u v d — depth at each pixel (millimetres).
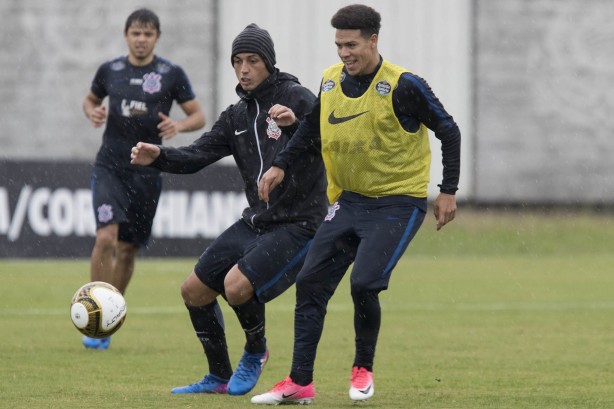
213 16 86250
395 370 29078
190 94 36000
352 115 23094
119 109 35031
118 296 24641
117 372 27922
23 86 85438
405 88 22797
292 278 24297
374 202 23422
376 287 22766
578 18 90062
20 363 29297
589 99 90312
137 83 35250
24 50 85312
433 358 31500
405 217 23281
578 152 90312
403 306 47000
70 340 34438
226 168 67500
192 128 36125
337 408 22734
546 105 89938
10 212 63344
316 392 25250
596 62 90250
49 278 56000
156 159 24625
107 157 34781
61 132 85875
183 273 59656
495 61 89250
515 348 33812
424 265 68562
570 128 90250
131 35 35188
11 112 85375
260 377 27734
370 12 22766
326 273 23250
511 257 74812
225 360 24766
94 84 36000
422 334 37438
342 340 35562
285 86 24812
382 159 23203
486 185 89500
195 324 24625
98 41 86000
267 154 24562
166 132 34000
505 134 89625
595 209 90500
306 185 24391
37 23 85375
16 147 85500
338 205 23734
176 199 66312
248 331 24453
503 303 48344
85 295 24391
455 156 23438
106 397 23781
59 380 26359
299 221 24406
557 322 41281
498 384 26609
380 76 23000
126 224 35000
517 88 89500
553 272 64250
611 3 90312
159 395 24219
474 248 78188
